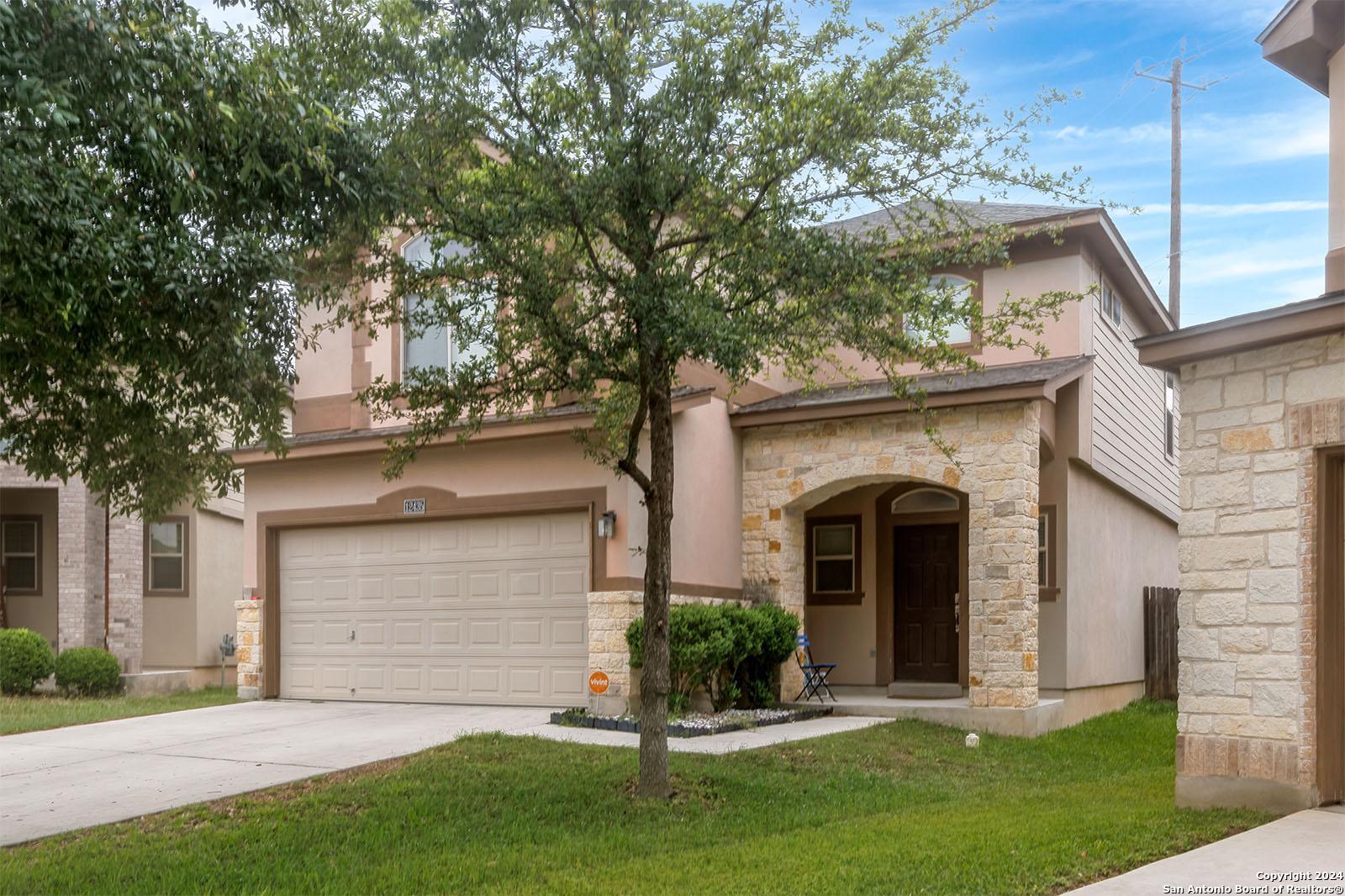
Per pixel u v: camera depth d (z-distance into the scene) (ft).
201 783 32.07
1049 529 51.06
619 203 29.27
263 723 43.83
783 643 47.88
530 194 30.12
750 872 23.12
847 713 47.80
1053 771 38.86
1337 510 27.07
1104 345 56.18
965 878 21.88
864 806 30.94
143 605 69.00
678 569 46.50
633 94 29.07
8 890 22.59
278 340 28.09
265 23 29.32
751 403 53.01
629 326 29.25
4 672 56.95
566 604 46.09
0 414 27.25
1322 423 26.63
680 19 30.71
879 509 57.21
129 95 22.22
